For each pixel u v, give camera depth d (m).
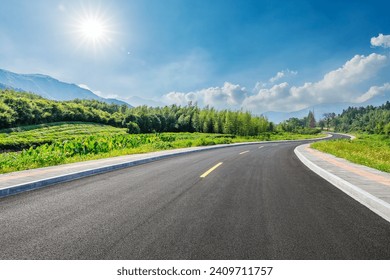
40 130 92.81
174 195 5.48
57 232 3.49
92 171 8.33
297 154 17.23
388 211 4.43
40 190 5.96
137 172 8.62
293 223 3.89
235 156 14.84
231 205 4.76
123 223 3.82
